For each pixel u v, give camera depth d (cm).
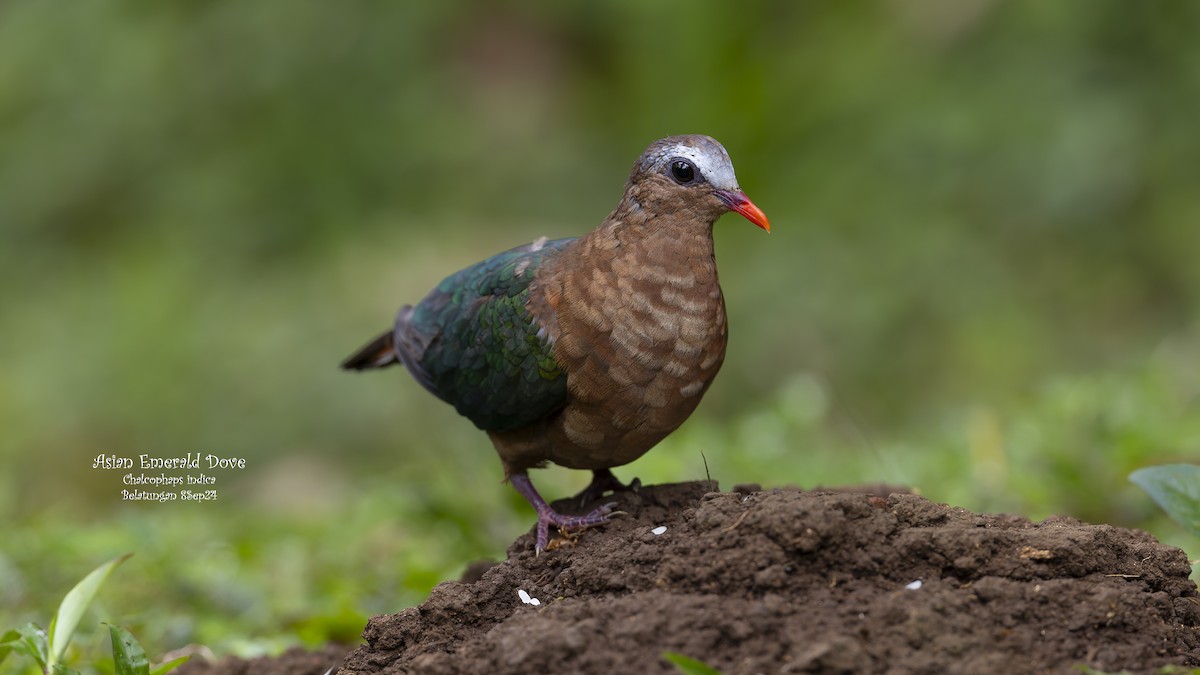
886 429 1367
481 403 699
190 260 1694
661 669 491
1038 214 1505
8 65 1850
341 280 1644
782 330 1505
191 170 1781
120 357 1566
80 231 1791
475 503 963
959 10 1677
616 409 659
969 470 945
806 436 1105
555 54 1953
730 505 555
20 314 1681
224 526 1065
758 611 504
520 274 688
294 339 1559
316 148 1781
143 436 1504
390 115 1811
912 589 523
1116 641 514
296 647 717
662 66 1845
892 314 1487
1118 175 1478
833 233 1575
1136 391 1066
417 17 1855
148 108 1806
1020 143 1534
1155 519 852
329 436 1469
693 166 653
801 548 527
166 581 887
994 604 518
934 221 1540
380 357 810
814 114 1703
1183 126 1478
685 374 654
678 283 650
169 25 1838
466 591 579
